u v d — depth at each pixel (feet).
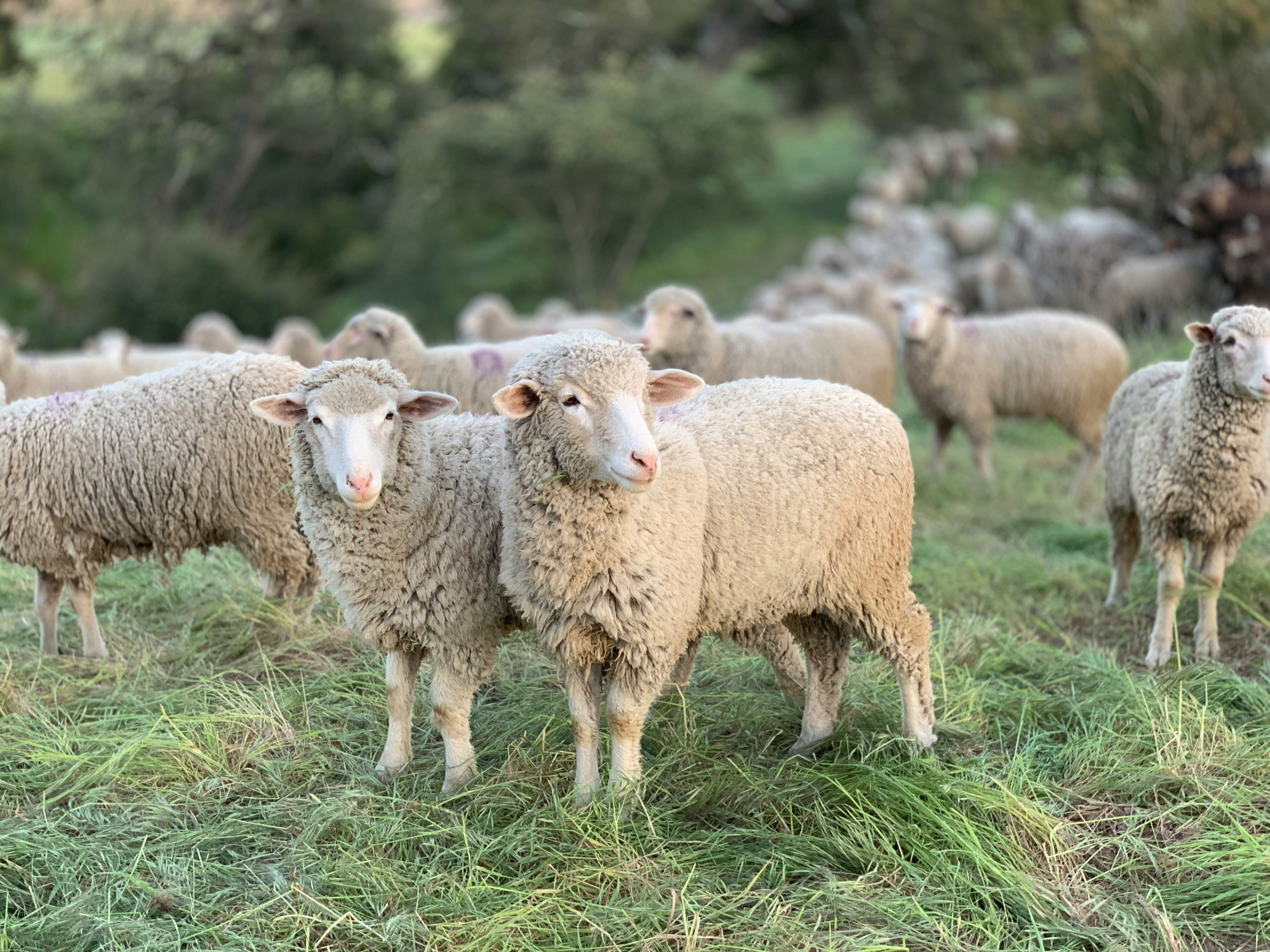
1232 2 50.03
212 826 13.65
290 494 17.60
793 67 127.65
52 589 18.29
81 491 17.20
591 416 12.01
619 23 120.26
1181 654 18.03
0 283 106.22
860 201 97.35
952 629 18.69
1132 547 20.43
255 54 122.52
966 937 11.60
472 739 15.40
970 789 13.44
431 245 109.40
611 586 12.66
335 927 11.80
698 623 13.84
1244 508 17.46
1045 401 28.91
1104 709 15.75
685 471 13.16
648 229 105.40
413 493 13.35
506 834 13.10
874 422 14.47
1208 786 13.80
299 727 15.79
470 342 41.96
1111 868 12.56
